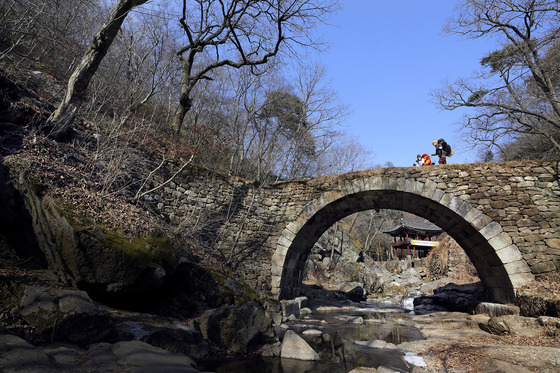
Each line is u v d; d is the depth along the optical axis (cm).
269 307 970
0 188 527
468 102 1230
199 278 761
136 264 533
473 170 995
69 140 748
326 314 1262
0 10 833
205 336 592
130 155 839
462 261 2088
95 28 1341
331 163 2506
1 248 493
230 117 1816
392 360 589
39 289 402
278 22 1144
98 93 959
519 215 927
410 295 2052
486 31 1216
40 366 295
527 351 552
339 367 539
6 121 654
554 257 873
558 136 1209
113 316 485
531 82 1268
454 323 956
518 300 830
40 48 1042
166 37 1520
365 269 2461
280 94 1900
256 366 522
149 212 771
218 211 1104
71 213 529
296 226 1139
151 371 341
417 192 1023
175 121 1239
